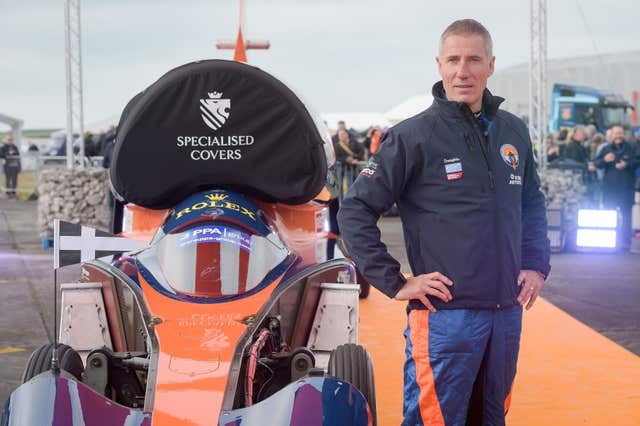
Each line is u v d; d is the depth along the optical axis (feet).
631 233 49.67
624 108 99.71
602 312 29.58
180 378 12.44
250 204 16.61
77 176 46.91
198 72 17.15
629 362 23.02
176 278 14.78
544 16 49.57
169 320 13.85
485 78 12.12
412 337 12.12
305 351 14.70
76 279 35.53
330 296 16.48
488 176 11.88
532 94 50.90
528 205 12.88
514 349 12.17
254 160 17.47
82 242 14.97
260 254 15.37
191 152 17.46
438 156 11.89
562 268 39.75
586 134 64.13
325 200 20.27
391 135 12.12
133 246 15.53
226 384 12.37
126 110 19.26
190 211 15.90
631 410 18.99
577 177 49.16
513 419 18.37
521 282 12.39
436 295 11.71
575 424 18.08
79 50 50.08
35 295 32.01
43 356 14.34
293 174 17.60
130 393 14.84
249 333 13.55
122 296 16.92
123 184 17.66
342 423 11.64
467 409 12.10
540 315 29.04
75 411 11.62
